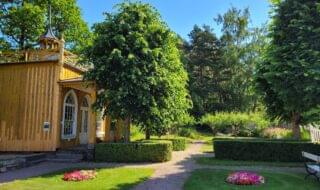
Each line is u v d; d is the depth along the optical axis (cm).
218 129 3422
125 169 1360
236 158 1609
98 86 1742
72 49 2870
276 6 1442
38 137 1800
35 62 1858
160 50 1673
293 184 1048
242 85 4253
